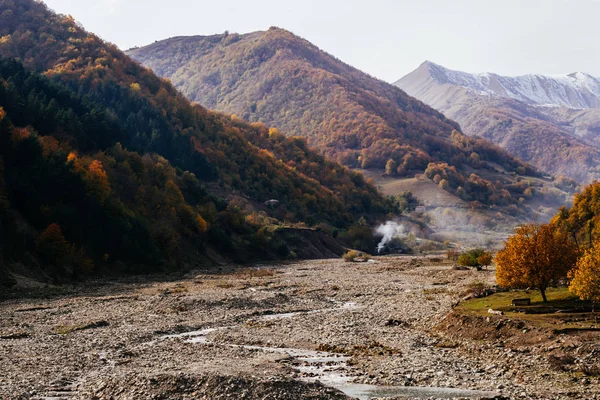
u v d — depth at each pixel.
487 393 31.70
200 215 178.12
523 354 40.91
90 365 39.47
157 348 45.88
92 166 136.88
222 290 94.44
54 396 31.66
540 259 59.47
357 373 36.97
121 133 193.38
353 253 192.50
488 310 56.75
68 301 77.81
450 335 50.97
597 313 51.66
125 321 61.31
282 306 74.69
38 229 109.94
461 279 109.19
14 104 148.25
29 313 66.31
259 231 191.75
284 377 32.88
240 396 30.22
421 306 71.19
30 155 120.69
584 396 30.77
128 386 32.09
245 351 44.44
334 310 70.75
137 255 130.00
